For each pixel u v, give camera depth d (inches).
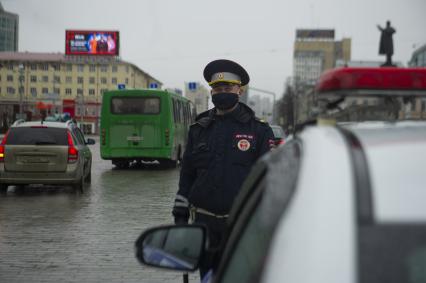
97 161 1045.2
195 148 154.4
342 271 41.9
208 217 152.0
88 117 4414.4
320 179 48.6
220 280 77.1
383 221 44.0
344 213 45.0
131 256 275.7
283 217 49.5
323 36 7170.3
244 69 155.4
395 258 42.2
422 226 43.3
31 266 255.4
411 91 63.6
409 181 46.9
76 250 288.0
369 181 47.3
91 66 5108.3
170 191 556.7
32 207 436.1
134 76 5344.5
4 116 2903.5
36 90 5078.7
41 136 513.3
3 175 508.4
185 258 96.2
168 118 844.6
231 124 153.4
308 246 43.8
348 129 62.0
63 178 511.2
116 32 4247.0
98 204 457.1
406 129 61.3
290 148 70.2
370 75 63.1
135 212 416.2
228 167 150.4
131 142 845.2
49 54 5270.7
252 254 61.4
